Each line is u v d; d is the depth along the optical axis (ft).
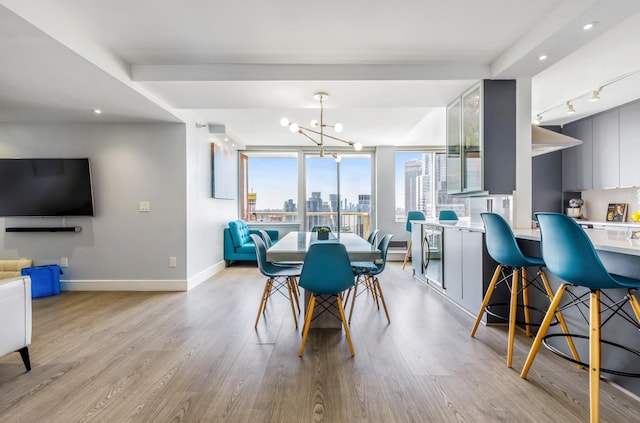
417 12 7.28
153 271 13.50
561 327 7.08
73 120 12.98
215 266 17.29
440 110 14.26
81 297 12.41
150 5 6.88
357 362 7.05
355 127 17.17
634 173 13.50
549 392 5.84
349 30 8.02
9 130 13.25
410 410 5.36
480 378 6.35
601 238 6.20
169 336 8.55
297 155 22.70
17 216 13.10
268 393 5.87
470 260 9.91
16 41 6.88
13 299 6.50
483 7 7.11
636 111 13.38
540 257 8.09
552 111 14.96
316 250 7.25
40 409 5.42
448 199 22.67
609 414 5.16
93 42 8.04
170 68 9.70
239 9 7.09
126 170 13.41
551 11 7.29
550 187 17.54
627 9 6.44
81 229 13.42
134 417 5.22
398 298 12.14
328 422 5.08
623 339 5.83
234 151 21.20
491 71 9.85
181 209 13.51
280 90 10.55
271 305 11.43
